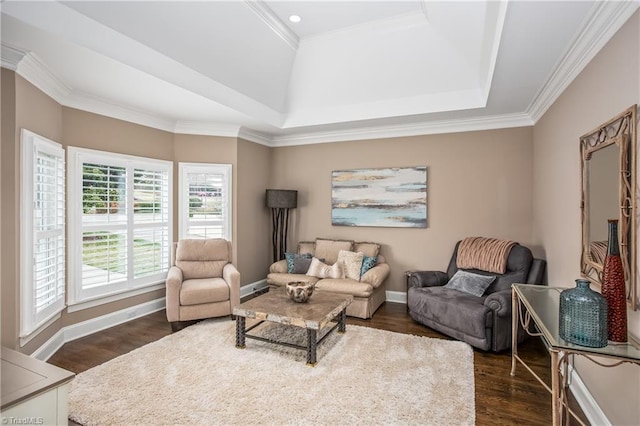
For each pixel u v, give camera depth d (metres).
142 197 4.20
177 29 2.92
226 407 2.23
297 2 3.16
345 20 3.49
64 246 3.31
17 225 2.64
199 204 4.77
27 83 2.77
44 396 1.52
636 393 1.71
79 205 3.50
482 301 3.40
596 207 2.20
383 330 3.69
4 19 2.12
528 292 2.59
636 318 1.76
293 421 2.09
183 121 4.59
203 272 4.25
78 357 3.01
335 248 4.93
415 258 4.81
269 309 3.07
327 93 4.50
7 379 1.56
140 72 2.93
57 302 3.18
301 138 5.51
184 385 2.50
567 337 1.71
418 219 4.76
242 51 3.55
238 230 5.00
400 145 4.89
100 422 2.07
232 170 4.92
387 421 2.10
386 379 2.61
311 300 3.37
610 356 1.56
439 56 3.69
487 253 3.88
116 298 3.88
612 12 1.87
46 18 2.25
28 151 2.75
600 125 2.09
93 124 3.65
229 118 4.44
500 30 2.23
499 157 4.35
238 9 3.06
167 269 4.52
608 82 2.04
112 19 2.57
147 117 4.23
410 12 3.34
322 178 5.43
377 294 4.46
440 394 2.41
